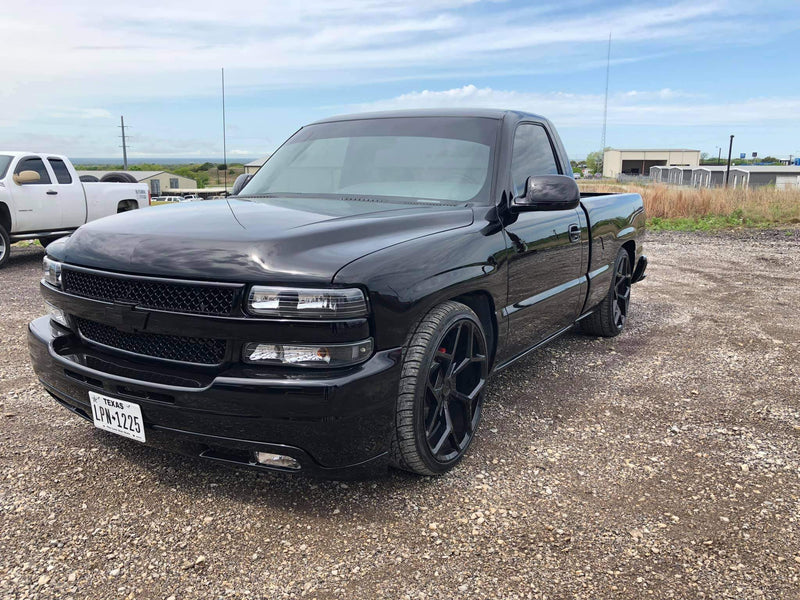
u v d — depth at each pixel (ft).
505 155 11.46
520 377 14.08
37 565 7.25
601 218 15.06
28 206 30.07
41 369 9.30
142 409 8.04
